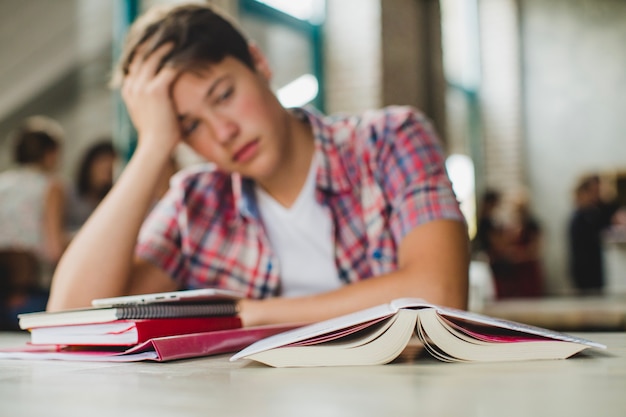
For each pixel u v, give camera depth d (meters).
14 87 4.96
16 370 0.70
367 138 1.35
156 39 1.25
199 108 1.21
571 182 8.13
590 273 6.13
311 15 5.12
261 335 0.89
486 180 8.29
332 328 0.66
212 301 0.95
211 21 1.20
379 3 5.04
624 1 7.98
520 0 8.41
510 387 0.50
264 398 0.47
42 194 3.15
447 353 0.65
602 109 8.05
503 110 8.30
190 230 1.43
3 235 3.08
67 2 4.74
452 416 0.39
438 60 5.96
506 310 2.29
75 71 4.76
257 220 1.37
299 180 1.36
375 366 0.65
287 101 4.86
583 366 0.61
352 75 5.08
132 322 0.78
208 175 1.47
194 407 0.44
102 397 0.49
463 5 8.05
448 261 1.16
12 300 2.72
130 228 1.26
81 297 1.23
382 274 1.23
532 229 5.76
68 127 4.75
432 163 1.29
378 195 1.33
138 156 1.29
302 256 1.39
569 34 8.22
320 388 0.52
